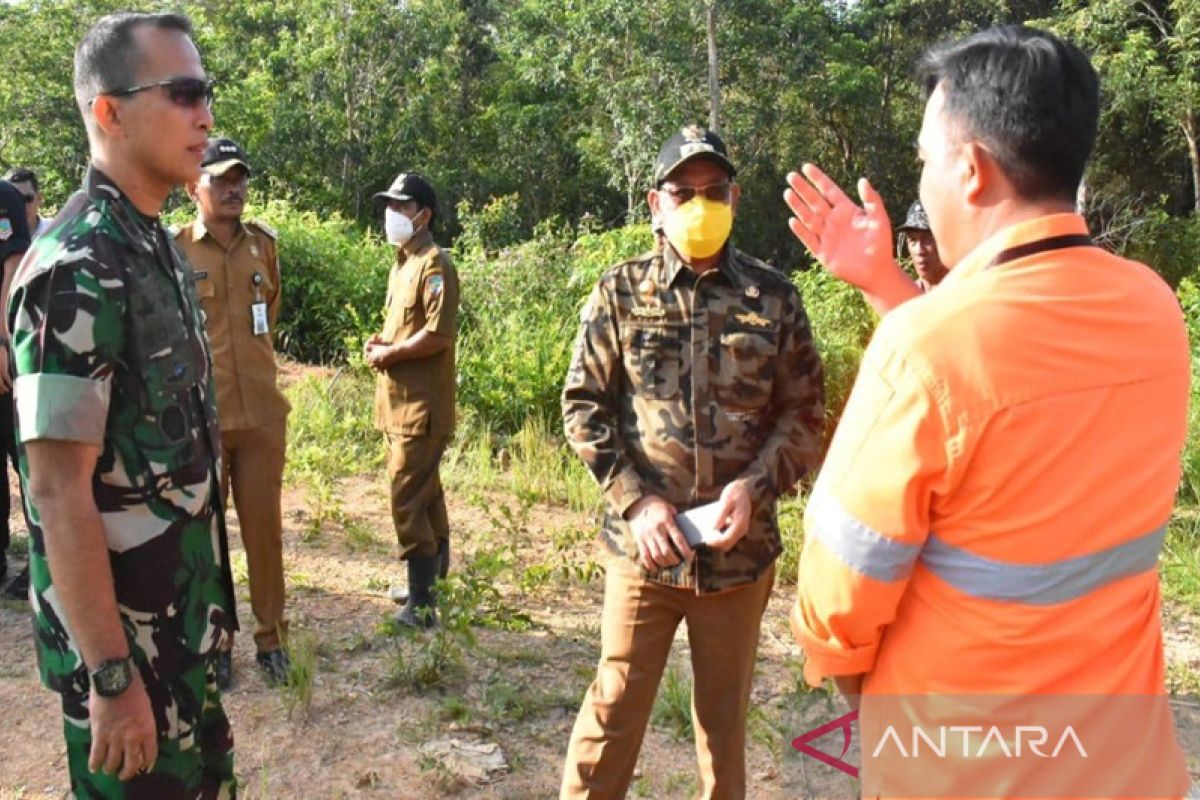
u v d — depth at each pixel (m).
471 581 4.16
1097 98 1.47
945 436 1.40
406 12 32.62
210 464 2.28
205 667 2.27
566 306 9.88
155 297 2.12
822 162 30.53
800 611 1.62
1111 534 1.44
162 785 2.20
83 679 2.08
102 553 1.99
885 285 1.97
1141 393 1.45
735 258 2.74
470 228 18.06
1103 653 1.46
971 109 1.48
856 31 30.12
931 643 1.49
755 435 2.70
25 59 29.19
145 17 2.13
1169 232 23.88
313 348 11.20
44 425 1.92
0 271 4.54
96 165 2.13
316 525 5.64
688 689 3.82
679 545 2.54
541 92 33.78
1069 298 1.43
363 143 32.31
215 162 3.76
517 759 3.46
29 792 3.18
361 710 3.74
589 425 2.70
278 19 35.16
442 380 4.34
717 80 26.34
